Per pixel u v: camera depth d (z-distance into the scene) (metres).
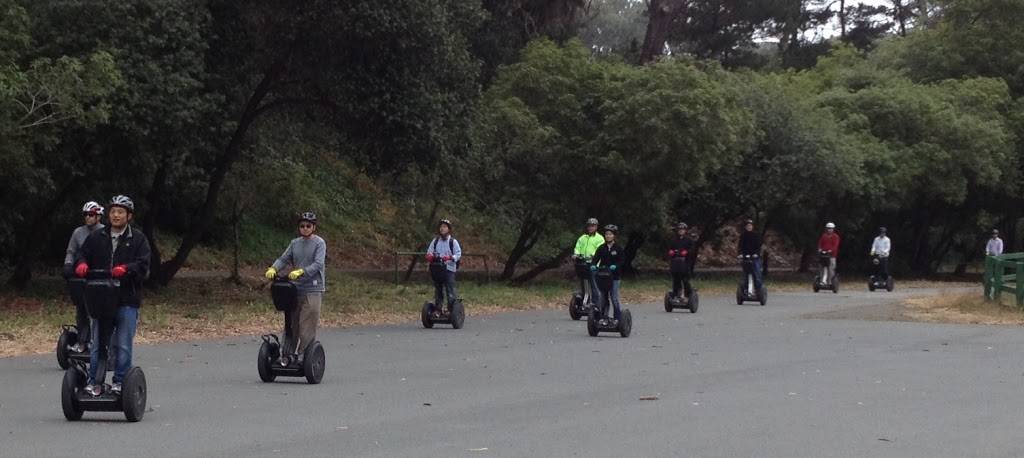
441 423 13.85
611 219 46.56
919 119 59.16
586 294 30.84
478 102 36.56
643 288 45.66
